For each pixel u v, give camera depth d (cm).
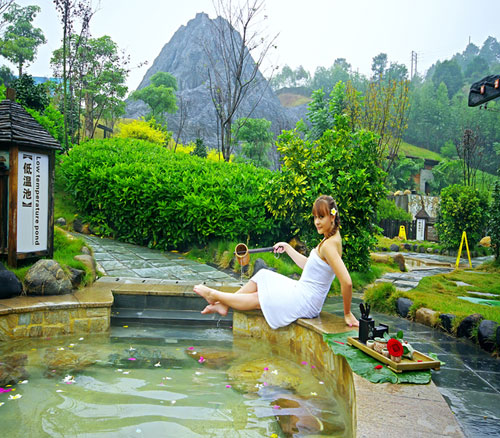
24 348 340
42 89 1359
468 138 2705
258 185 815
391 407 185
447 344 365
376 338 255
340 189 669
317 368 307
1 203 459
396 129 1412
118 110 2917
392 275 843
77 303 393
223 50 1343
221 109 1305
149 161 977
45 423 203
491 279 788
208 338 388
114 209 867
